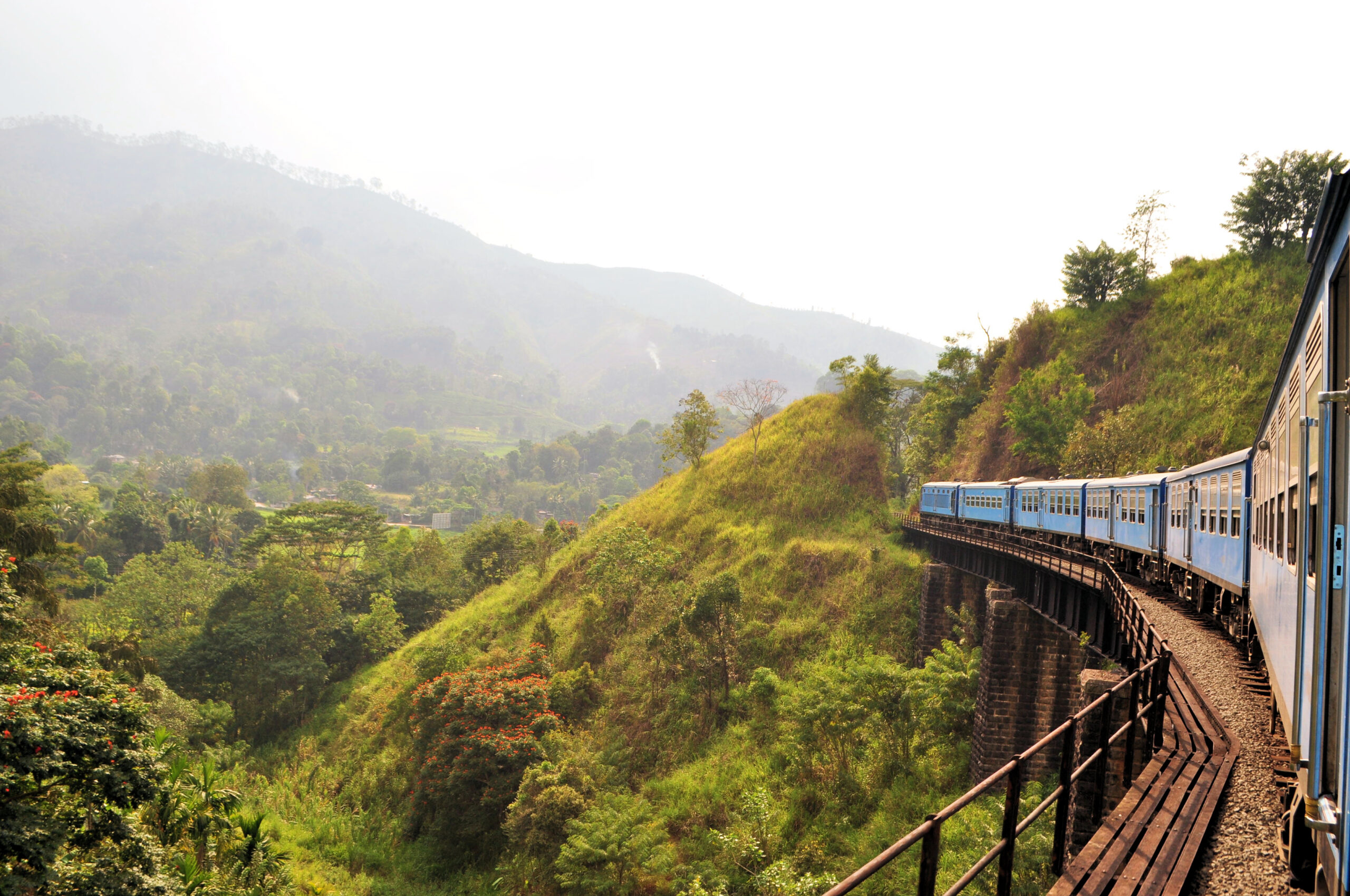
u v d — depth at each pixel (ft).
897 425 230.89
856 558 138.82
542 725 105.40
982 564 105.70
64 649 52.42
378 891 93.04
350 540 221.66
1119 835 20.45
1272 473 29.37
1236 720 32.42
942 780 84.74
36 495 107.24
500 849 95.71
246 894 62.54
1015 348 195.00
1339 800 12.36
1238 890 18.12
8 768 37.60
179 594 193.16
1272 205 173.58
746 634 122.21
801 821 83.05
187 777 68.85
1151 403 152.66
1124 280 184.96
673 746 106.93
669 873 77.77
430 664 134.82
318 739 141.90
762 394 209.56
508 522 235.61
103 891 40.78
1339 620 12.84
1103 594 59.21
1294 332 20.79
